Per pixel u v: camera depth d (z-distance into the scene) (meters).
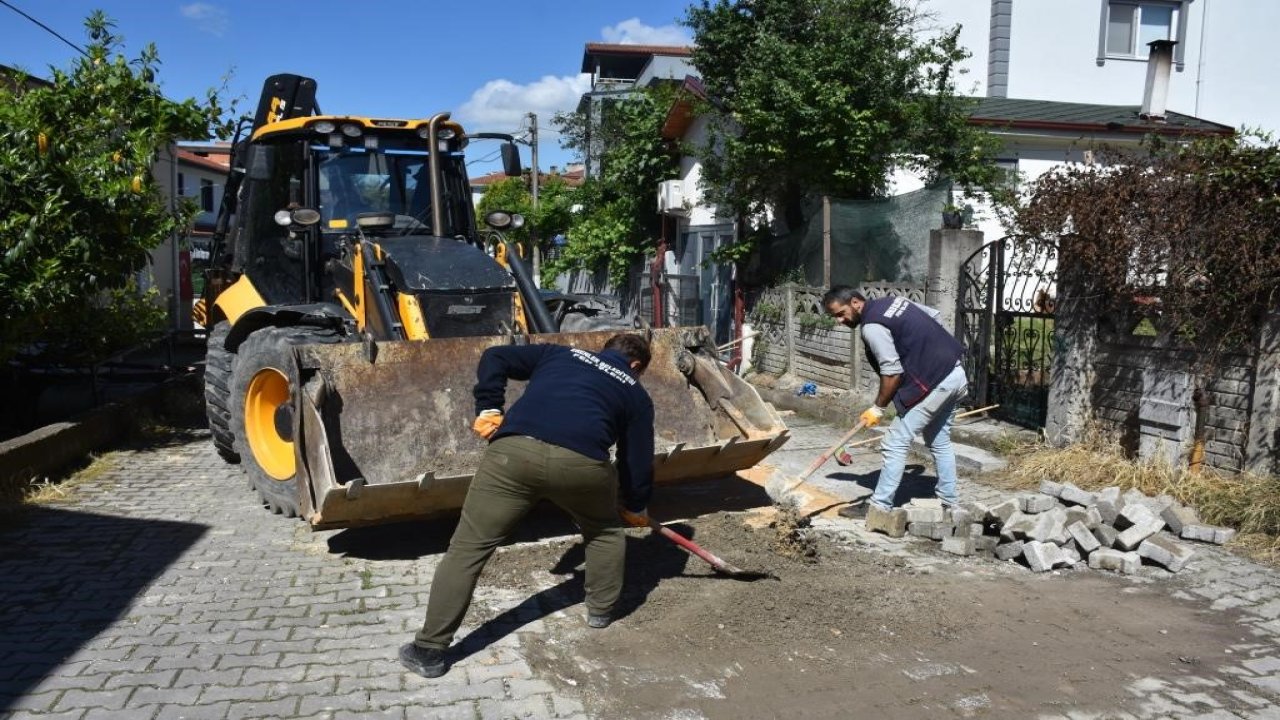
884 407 5.46
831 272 10.94
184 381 10.05
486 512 3.68
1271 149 5.50
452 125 7.15
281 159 7.05
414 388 5.15
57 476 6.73
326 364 4.95
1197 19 17.89
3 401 8.12
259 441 5.86
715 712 3.43
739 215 12.95
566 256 20.97
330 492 4.38
